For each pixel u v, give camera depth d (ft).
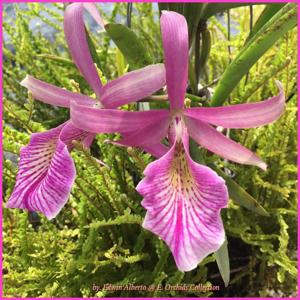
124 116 0.53
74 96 0.58
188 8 0.74
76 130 0.55
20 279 0.72
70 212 0.81
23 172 0.54
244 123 0.54
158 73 0.52
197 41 0.79
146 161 0.76
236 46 0.99
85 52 0.57
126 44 0.66
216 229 0.48
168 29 0.50
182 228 0.47
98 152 0.97
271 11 0.71
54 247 0.74
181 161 0.52
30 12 1.13
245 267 0.89
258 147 0.95
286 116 0.88
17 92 1.13
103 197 0.75
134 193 0.83
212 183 0.50
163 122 0.55
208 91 0.81
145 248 0.80
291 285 0.88
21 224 0.74
